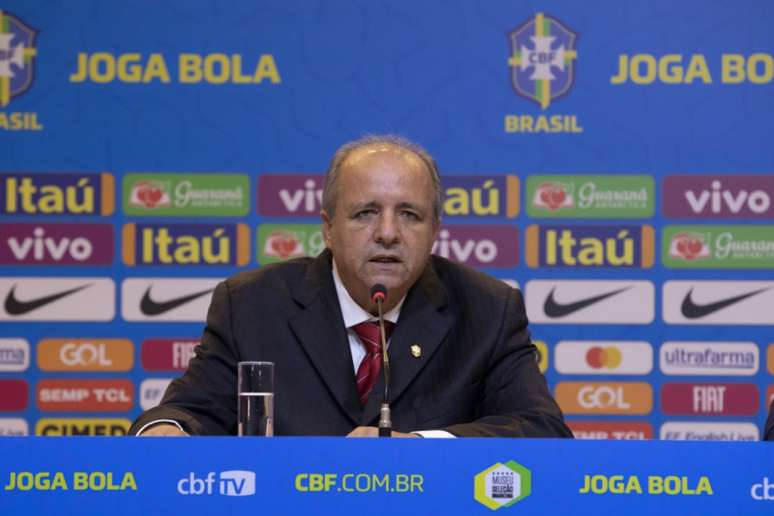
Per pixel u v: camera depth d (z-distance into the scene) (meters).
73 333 15.27
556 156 15.18
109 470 6.15
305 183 15.27
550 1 15.20
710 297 15.09
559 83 15.18
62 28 15.23
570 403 15.16
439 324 9.77
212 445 6.16
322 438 6.18
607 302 15.13
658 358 15.12
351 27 15.25
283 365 9.59
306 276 10.04
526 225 15.16
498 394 9.70
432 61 15.23
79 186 15.22
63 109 15.22
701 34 15.12
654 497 6.14
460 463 6.16
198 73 15.26
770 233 15.05
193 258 15.27
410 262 9.33
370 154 9.41
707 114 15.11
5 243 15.22
